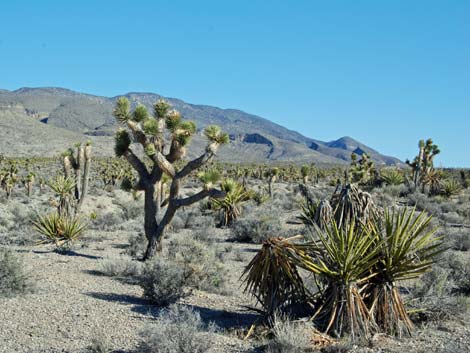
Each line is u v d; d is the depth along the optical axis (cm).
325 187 4266
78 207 2084
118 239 1956
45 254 1527
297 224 2244
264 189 4078
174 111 1488
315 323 765
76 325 811
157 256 1430
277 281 796
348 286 746
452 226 2208
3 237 1858
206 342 702
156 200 1459
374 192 3259
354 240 741
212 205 2702
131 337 757
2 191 4094
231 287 1162
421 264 757
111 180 5169
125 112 1456
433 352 693
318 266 758
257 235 1894
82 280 1159
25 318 838
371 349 702
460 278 1116
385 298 771
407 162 3669
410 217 780
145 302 972
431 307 873
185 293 1012
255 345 731
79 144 2117
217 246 1741
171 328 705
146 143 1473
